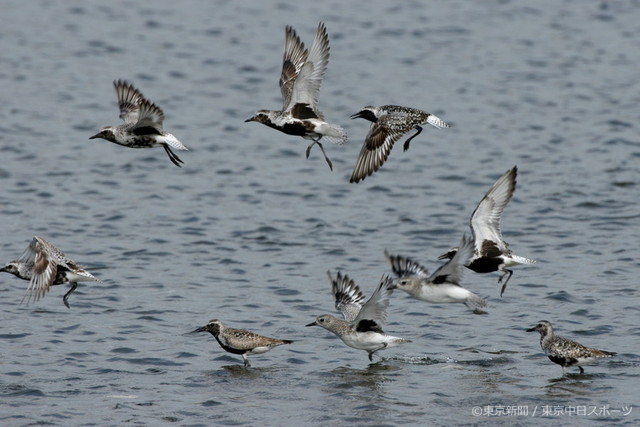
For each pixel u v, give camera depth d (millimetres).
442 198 32812
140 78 46438
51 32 52844
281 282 25016
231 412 17125
